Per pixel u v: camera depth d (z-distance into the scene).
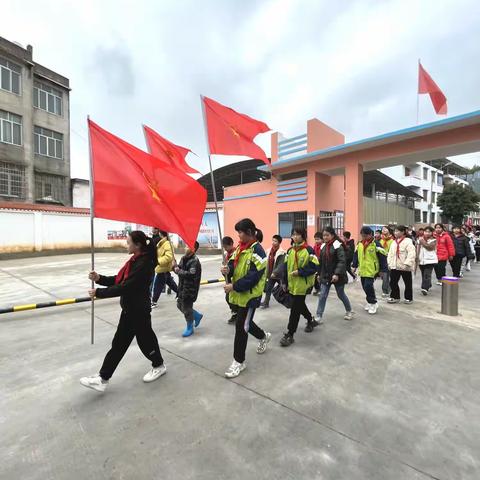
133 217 3.21
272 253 6.03
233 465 2.11
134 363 3.68
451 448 2.27
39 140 22.72
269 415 2.66
